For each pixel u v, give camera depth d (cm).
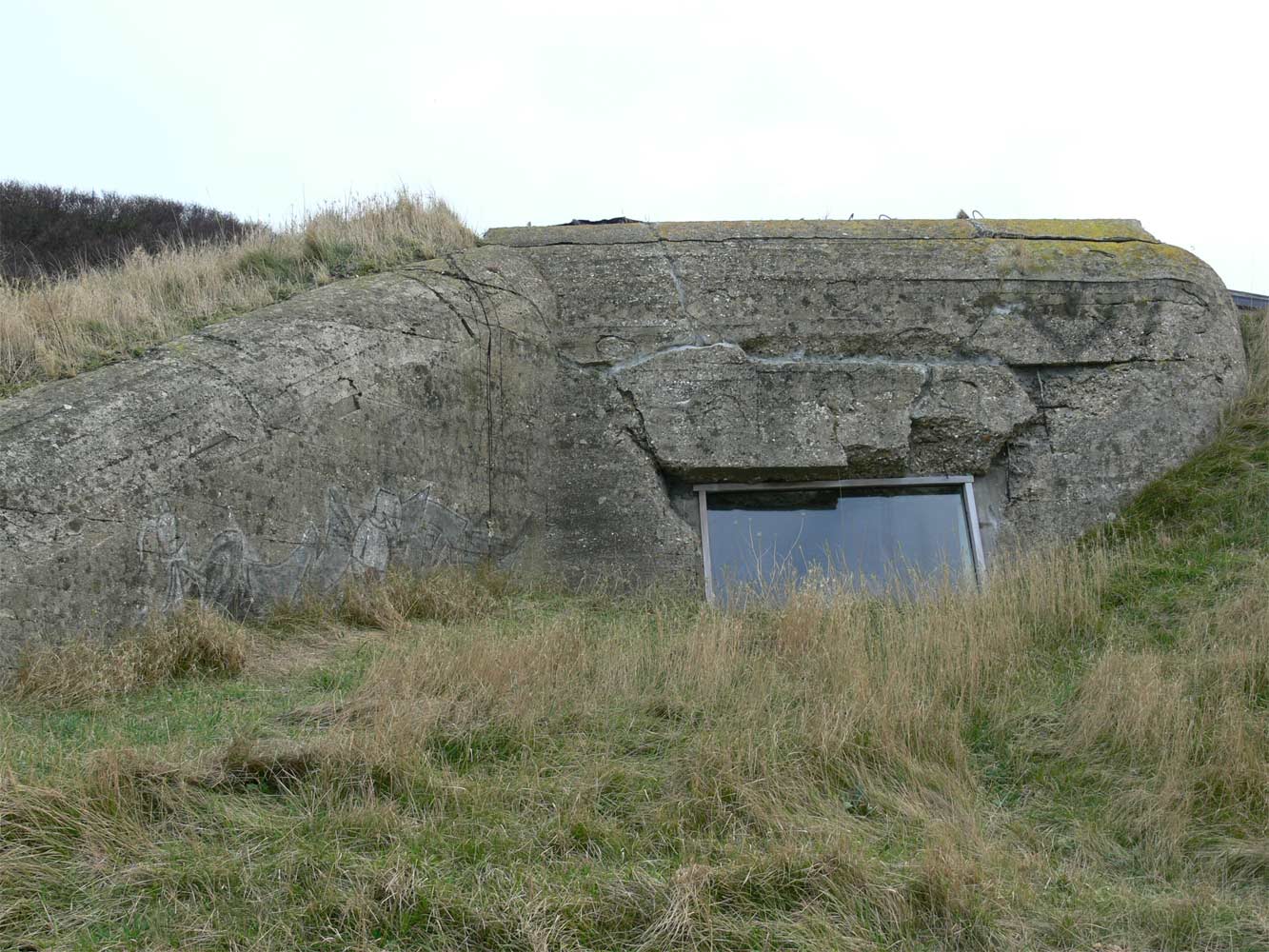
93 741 493
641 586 916
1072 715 581
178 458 670
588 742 532
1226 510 856
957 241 999
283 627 708
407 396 828
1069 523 944
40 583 593
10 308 788
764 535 959
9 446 607
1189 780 513
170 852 409
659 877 417
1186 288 989
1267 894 447
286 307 810
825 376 953
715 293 968
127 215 1916
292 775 467
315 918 383
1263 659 607
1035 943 405
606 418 948
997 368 965
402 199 1051
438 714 529
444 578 813
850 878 423
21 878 385
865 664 633
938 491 973
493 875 414
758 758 509
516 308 932
